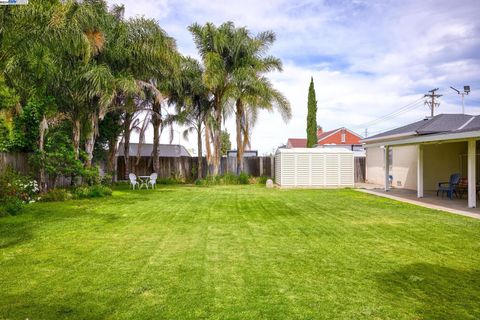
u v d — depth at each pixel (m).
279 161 17.28
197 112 19.33
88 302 3.23
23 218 7.61
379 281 3.80
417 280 3.81
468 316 2.99
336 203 10.38
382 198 11.74
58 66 11.05
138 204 10.05
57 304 3.19
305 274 4.02
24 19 8.02
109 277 3.88
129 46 13.43
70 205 9.77
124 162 20.73
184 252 4.91
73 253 4.84
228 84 17.91
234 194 13.13
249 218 7.73
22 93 10.86
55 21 8.59
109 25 12.94
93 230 6.38
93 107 13.00
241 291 3.52
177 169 21.48
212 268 4.22
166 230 6.41
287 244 5.39
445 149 14.55
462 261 4.50
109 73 12.06
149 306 3.16
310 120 24.91
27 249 5.03
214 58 17.05
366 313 3.04
